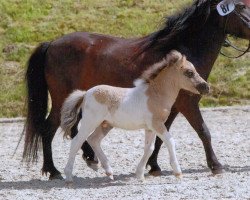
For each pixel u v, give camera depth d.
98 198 11.12
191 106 13.20
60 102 13.95
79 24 27.23
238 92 24.36
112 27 27.09
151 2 28.69
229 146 17.20
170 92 12.26
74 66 13.89
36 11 27.98
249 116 21.81
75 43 13.95
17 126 21.14
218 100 23.97
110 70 13.73
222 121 21.02
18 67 25.12
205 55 13.65
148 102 12.15
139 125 12.28
